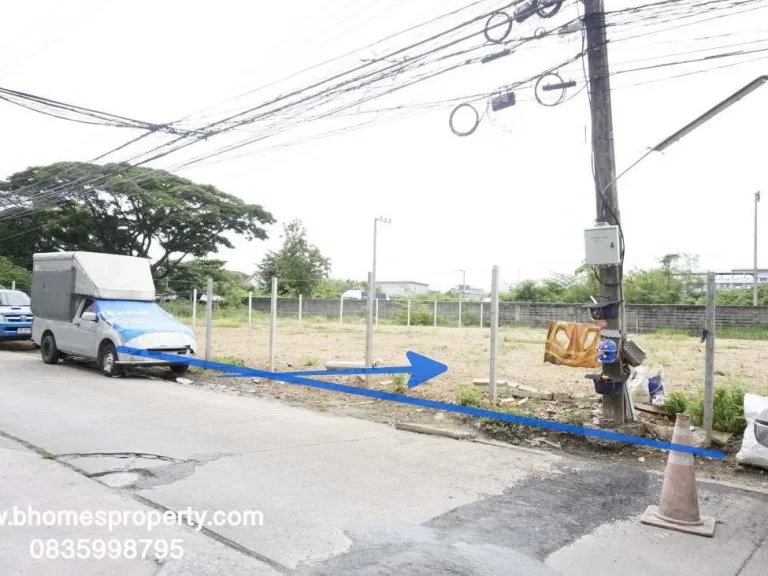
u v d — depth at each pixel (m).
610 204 7.54
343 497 5.28
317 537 4.38
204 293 38.66
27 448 6.63
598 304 7.51
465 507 5.15
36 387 10.78
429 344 19.44
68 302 13.74
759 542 4.59
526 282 39.84
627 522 4.92
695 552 4.37
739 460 6.45
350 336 22.53
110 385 11.33
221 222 35.44
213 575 3.76
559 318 31.23
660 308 28.77
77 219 32.53
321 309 37.47
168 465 6.09
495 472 6.24
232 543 4.25
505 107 8.48
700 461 6.73
